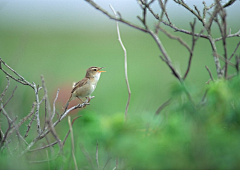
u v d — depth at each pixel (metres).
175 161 5.13
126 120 5.67
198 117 5.25
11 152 8.13
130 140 5.35
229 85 5.39
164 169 5.18
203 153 5.09
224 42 6.32
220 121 5.26
